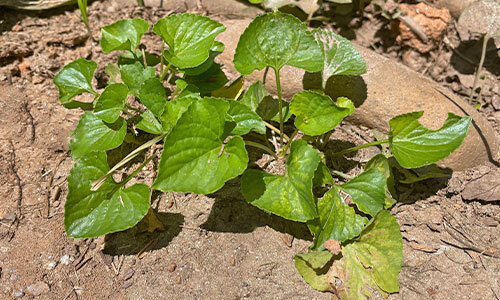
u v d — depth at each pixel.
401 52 0.51
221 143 0.35
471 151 0.41
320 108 0.36
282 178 0.36
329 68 0.41
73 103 0.40
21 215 0.38
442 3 0.52
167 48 0.48
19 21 0.48
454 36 0.51
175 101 0.36
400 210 0.40
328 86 0.44
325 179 0.37
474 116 0.43
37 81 0.45
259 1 0.44
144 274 0.36
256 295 0.35
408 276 0.37
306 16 0.51
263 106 0.41
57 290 0.35
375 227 0.36
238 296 0.35
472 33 0.50
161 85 0.38
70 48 0.47
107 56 0.47
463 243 0.38
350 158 0.42
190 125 0.33
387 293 0.36
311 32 0.40
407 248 0.38
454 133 0.36
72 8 0.50
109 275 0.36
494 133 0.44
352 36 0.52
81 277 0.36
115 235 0.38
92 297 0.35
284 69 0.45
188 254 0.37
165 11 0.52
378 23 0.51
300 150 0.35
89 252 0.37
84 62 0.40
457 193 0.41
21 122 0.42
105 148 0.37
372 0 0.50
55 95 0.44
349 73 0.40
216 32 0.39
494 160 0.42
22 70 0.45
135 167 0.41
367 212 0.36
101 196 0.35
